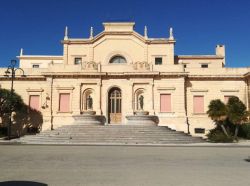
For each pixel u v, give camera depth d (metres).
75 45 45.38
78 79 42.06
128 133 31.38
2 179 11.42
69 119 41.53
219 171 13.29
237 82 42.88
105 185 10.38
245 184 10.59
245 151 22.56
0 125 42.34
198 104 42.53
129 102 41.31
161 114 41.12
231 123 38.00
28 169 13.75
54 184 10.51
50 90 42.06
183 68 41.81
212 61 49.47
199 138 33.19
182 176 12.07
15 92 42.41
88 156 18.70
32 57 51.81
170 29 45.22
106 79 42.00
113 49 45.03
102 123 36.41
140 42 45.09
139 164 15.37
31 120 42.59
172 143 29.86
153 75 41.38
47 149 23.20
